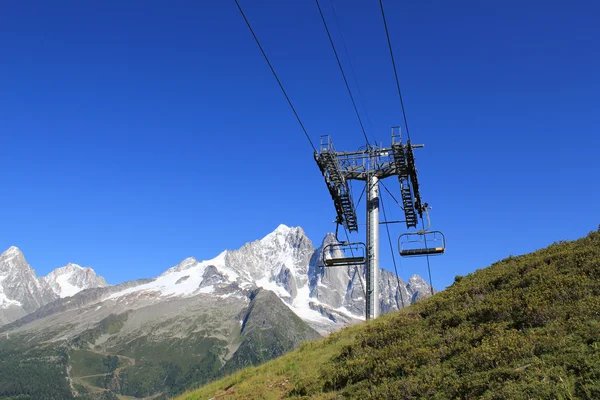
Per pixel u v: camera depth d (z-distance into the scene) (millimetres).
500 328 16422
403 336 20781
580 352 12867
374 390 16234
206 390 26266
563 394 11500
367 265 34719
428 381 15000
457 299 22797
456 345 16859
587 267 19125
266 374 24828
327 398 17672
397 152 34375
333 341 27531
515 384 12484
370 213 35844
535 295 18078
